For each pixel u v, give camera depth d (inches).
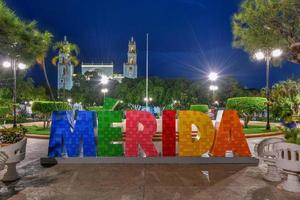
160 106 2313.0
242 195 233.1
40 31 488.1
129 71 5221.5
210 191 242.4
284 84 550.0
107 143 345.7
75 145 349.1
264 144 288.0
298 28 401.7
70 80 4389.8
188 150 343.0
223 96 2203.5
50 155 348.5
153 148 342.6
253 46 452.8
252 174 296.2
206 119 344.8
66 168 322.7
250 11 427.8
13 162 270.8
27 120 1237.1
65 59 1498.5
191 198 225.9
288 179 248.8
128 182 267.6
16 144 272.2
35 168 323.6
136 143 343.3
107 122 346.9
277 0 400.5
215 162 343.0
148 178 280.7
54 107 824.3
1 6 410.0
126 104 2289.6
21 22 438.9
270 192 240.2
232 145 346.3
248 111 741.9
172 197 228.1
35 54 483.8
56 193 238.2
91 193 237.8
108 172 304.3
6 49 438.9
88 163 342.3
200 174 295.4
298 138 250.4
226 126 346.6
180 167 325.1
